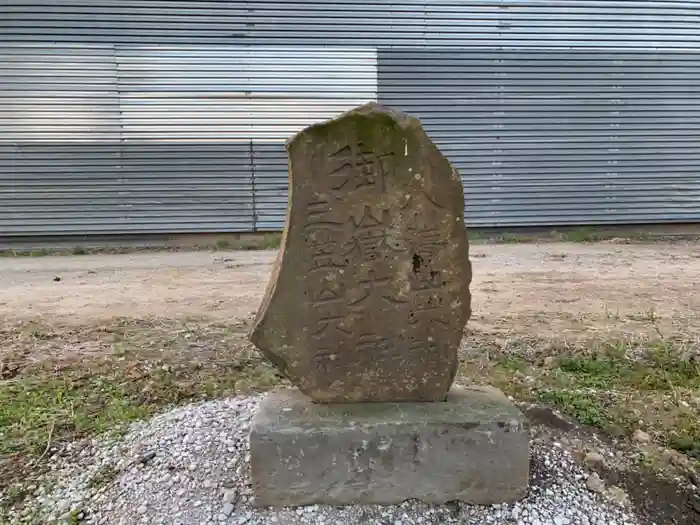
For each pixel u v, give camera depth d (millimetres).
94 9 10094
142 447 3211
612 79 11344
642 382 4148
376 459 2674
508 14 10938
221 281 7859
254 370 4461
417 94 10953
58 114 10297
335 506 2691
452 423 2686
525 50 11078
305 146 2691
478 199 11430
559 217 11664
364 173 2746
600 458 3066
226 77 10484
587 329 5488
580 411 3658
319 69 10641
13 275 8398
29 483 2963
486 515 2666
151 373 4352
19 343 5102
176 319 5961
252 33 10422
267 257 9703
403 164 2756
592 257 9398
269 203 10992
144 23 10211
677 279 7742
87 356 4754
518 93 11195
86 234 10766
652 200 11766
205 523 2592
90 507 2770
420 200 2793
